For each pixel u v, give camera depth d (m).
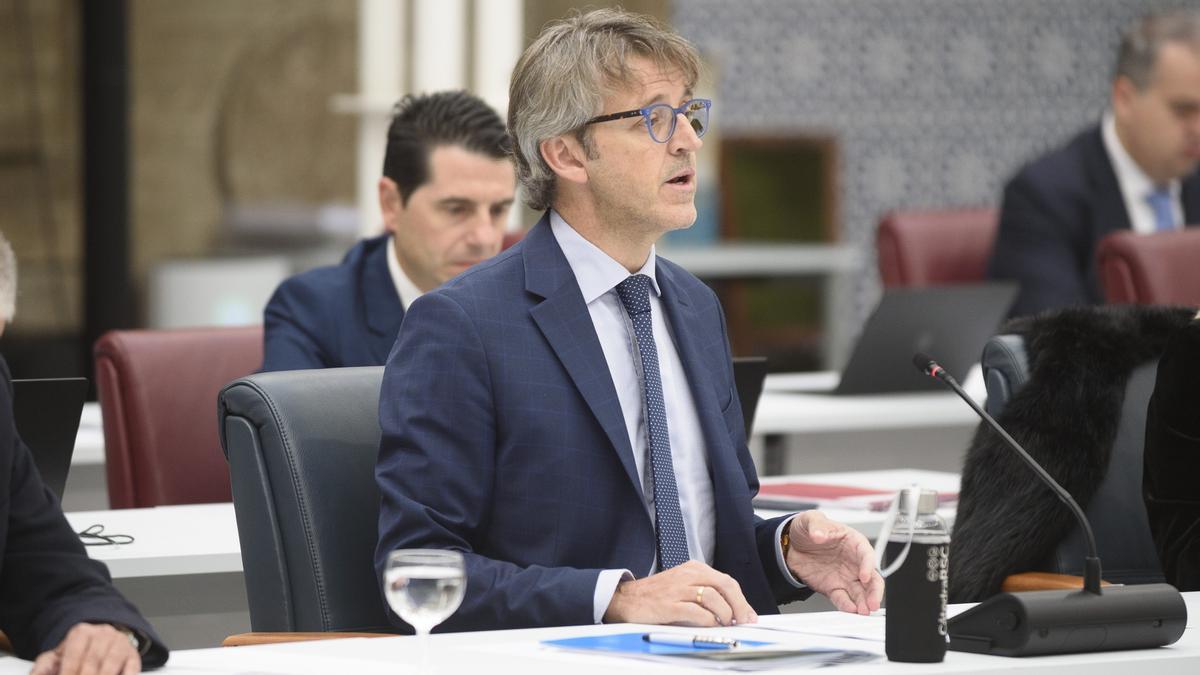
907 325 11.17
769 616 5.33
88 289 24.81
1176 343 6.54
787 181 26.08
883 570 4.49
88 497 9.63
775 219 26.03
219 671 4.43
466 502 5.68
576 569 5.45
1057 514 6.79
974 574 6.79
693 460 6.11
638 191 5.90
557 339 5.88
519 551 5.75
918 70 26.50
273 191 26.45
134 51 25.81
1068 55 26.98
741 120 25.88
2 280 4.77
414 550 4.57
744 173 25.89
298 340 8.80
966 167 26.77
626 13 6.09
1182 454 6.50
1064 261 13.26
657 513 5.90
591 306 6.05
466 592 5.45
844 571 5.79
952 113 26.64
